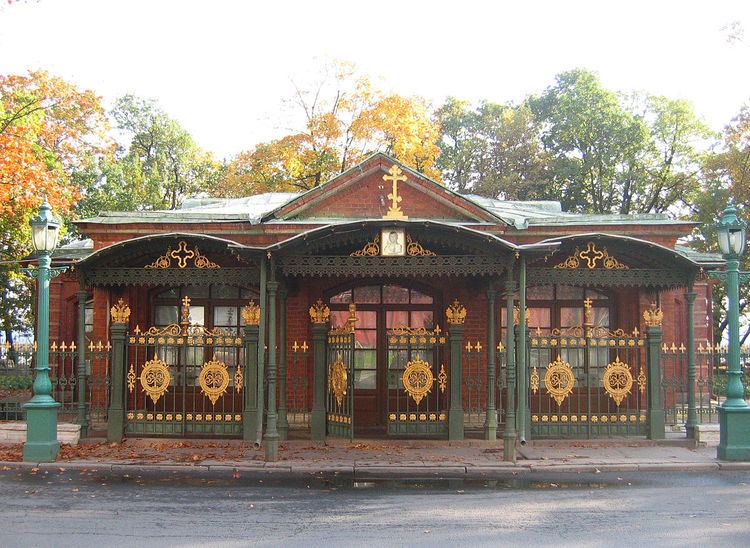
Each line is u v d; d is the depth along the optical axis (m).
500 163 45.16
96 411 17.36
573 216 19.02
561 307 18.77
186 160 48.91
